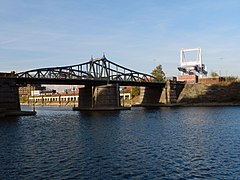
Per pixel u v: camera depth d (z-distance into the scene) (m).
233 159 34.81
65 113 128.62
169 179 27.92
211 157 36.00
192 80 196.38
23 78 116.88
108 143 46.69
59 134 58.62
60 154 38.88
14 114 112.88
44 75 128.75
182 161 34.28
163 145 44.16
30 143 47.91
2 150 42.03
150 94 190.12
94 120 89.88
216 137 50.84
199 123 74.44
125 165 32.84
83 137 53.78
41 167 32.34
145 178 28.25
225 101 170.88
